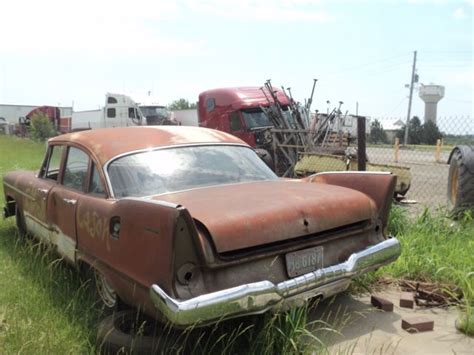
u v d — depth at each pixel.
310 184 4.01
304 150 10.60
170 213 2.78
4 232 6.35
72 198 4.09
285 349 3.11
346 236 3.59
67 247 4.20
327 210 3.43
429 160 19.55
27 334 3.43
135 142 4.12
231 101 13.41
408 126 26.31
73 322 3.62
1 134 40.69
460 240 5.48
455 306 4.03
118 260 3.22
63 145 4.70
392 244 3.76
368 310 3.96
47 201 4.64
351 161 8.17
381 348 3.20
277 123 11.60
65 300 4.05
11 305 3.97
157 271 2.84
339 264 3.46
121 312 3.40
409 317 3.76
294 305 3.18
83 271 4.12
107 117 28.05
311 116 11.74
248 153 4.54
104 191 3.77
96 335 3.35
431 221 6.02
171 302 2.72
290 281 3.14
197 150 4.23
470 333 3.55
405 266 4.65
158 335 3.27
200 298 2.75
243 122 13.01
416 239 5.30
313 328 3.62
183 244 2.79
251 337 3.20
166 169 3.91
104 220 3.45
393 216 5.96
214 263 2.89
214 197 3.44
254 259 3.05
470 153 6.51
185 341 3.10
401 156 21.17
